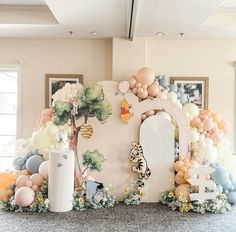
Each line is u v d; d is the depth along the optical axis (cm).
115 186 464
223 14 477
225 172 441
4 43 561
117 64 540
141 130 463
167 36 535
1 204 419
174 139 464
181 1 373
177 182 450
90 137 465
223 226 364
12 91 573
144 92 463
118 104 469
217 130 478
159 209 427
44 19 479
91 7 399
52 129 448
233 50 562
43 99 561
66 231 345
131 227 359
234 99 562
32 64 562
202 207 414
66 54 563
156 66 563
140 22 454
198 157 457
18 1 461
